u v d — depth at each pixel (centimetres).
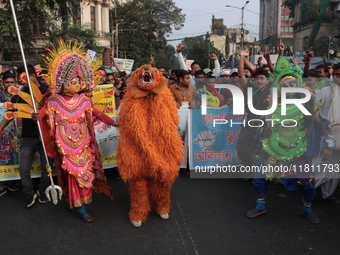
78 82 338
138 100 320
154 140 321
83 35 2367
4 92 497
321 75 505
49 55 337
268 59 511
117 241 310
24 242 307
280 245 305
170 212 372
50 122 333
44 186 390
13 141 416
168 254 289
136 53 3841
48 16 1898
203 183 470
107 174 510
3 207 383
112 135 474
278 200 412
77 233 325
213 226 340
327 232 330
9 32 1755
